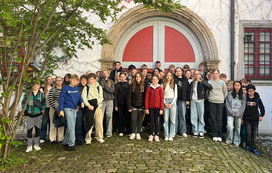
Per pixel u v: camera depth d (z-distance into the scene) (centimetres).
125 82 560
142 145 479
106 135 559
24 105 425
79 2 372
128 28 730
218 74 535
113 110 589
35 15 396
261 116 510
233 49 691
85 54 692
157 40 739
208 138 544
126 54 736
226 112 540
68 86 457
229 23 699
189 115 586
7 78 393
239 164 400
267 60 715
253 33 712
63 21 416
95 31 481
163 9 420
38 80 408
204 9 700
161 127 609
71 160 407
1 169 374
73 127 458
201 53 731
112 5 411
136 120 529
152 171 351
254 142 499
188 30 732
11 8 358
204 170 358
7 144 396
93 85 503
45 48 491
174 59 741
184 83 549
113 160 398
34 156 438
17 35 376
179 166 370
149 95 516
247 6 700
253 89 499
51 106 494
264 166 426
